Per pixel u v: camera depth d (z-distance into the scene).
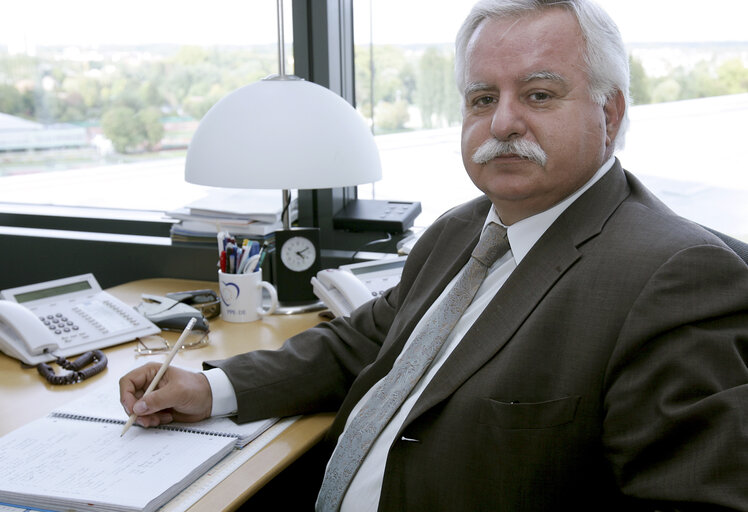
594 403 0.99
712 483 0.85
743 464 0.83
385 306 1.47
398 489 1.09
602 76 1.10
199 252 2.19
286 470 1.80
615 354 0.96
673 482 0.87
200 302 1.90
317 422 1.35
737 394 0.86
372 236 2.33
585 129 1.10
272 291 1.85
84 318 1.75
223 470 1.15
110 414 1.30
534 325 1.04
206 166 1.64
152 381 1.28
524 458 1.01
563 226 1.11
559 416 1.00
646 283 0.98
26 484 1.05
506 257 1.20
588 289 1.03
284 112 1.64
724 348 0.91
